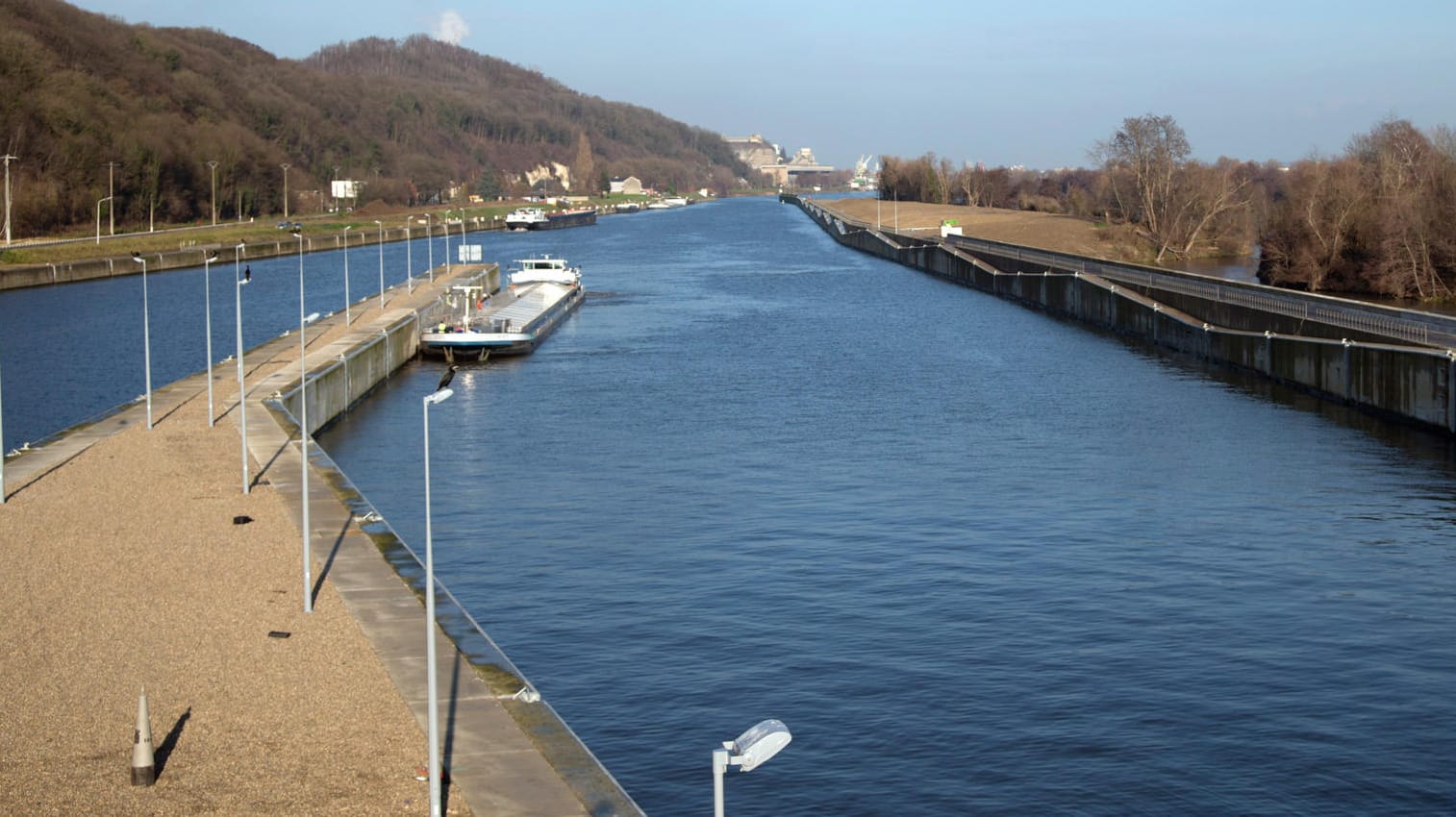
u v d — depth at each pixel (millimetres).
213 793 26891
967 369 101312
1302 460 69438
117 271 181375
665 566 51781
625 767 35469
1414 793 33938
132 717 30688
